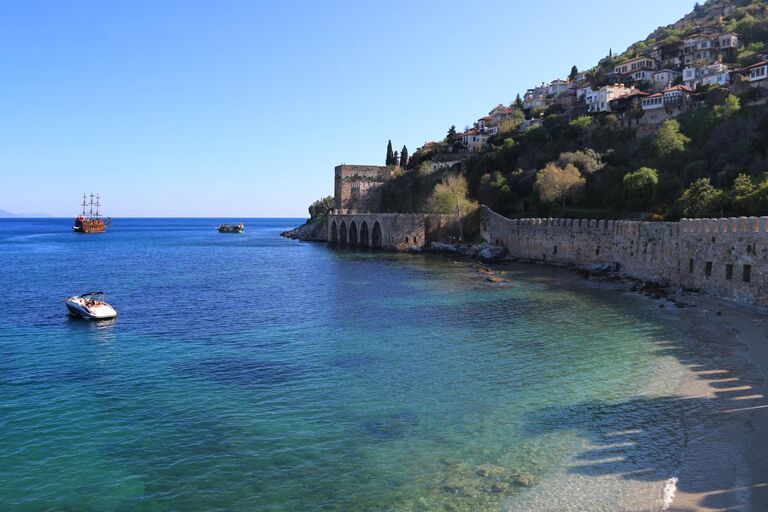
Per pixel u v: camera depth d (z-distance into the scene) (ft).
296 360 123.44
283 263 370.73
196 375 113.09
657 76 541.34
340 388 103.30
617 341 132.36
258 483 68.33
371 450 76.64
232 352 131.64
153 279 286.87
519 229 353.31
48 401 98.37
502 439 78.84
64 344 142.92
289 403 95.86
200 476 70.23
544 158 465.06
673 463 69.15
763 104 349.82
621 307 176.76
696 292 189.37
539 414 87.76
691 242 194.59
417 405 93.50
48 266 363.35
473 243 411.34
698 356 116.26
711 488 62.75
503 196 429.79
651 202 314.96
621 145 423.23
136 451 77.56
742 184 245.24
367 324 160.86
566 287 226.17
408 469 70.90
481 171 508.12
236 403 96.22
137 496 65.77
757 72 402.11
